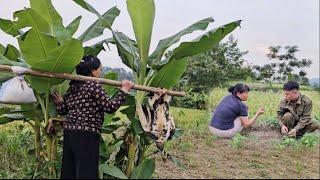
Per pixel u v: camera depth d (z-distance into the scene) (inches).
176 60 142.3
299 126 197.9
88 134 121.3
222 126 178.7
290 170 151.2
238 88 178.4
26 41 133.4
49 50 135.6
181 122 263.0
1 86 143.1
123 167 148.4
